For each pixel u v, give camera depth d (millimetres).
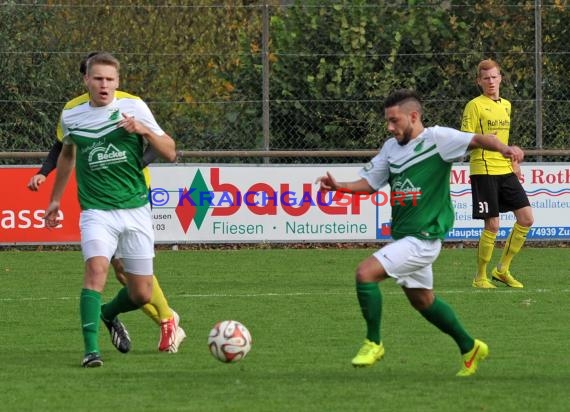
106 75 23953
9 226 49125
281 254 49000
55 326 30125
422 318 31141
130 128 23594
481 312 32344
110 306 25484
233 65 51188
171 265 45094
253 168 49812
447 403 20094
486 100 38188
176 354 25750
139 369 23750
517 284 38406
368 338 22641
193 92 51125
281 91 50938
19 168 49000
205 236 49781
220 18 54125
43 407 19859
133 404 20062
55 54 50000
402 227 22516
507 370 23484
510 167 37812
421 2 51625
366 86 51219
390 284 38594
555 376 22797
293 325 30094
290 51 51188
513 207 37969
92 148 24203
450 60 51469
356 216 50344
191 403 20141
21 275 41656
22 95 49781
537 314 31984
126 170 24422
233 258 47531
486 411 19422
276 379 22516
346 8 51219
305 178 50000
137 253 24688
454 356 25312
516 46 51469
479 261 38188
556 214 50594
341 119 51188
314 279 40688
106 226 24188
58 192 26172
